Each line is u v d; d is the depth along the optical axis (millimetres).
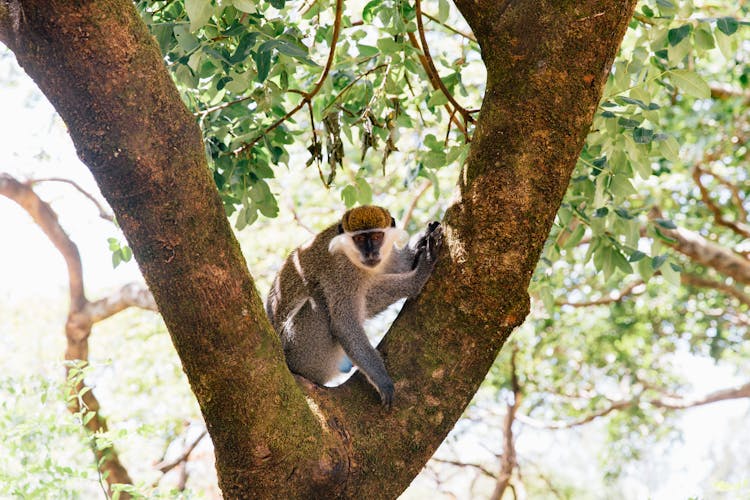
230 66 4578
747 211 12445
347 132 5277
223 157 5035
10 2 2936
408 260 5328
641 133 4832
